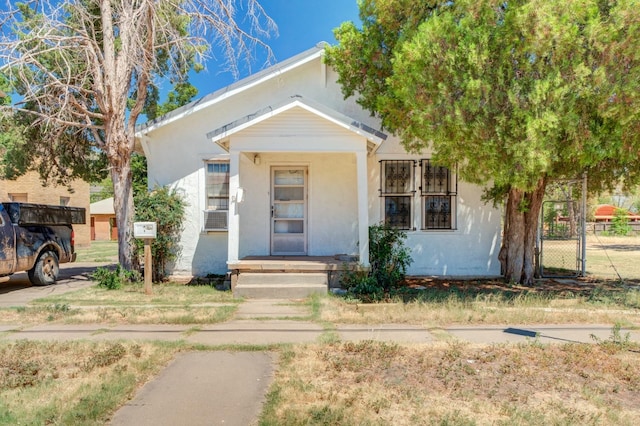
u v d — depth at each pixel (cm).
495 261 1060
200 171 1064
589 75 596
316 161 1057
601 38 578
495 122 631
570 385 376
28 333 548
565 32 575
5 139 936
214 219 1059
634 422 309
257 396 357
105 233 3544
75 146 1162
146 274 828
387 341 506
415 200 1053
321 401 341
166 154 1064
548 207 1494
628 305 704
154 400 349
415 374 400
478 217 1060
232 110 1077
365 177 849
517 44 611
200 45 949
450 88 642
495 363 432
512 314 630
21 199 1970
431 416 315
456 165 872
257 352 471
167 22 891
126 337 529
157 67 960
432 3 736
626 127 643
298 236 1064
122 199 951
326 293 806
